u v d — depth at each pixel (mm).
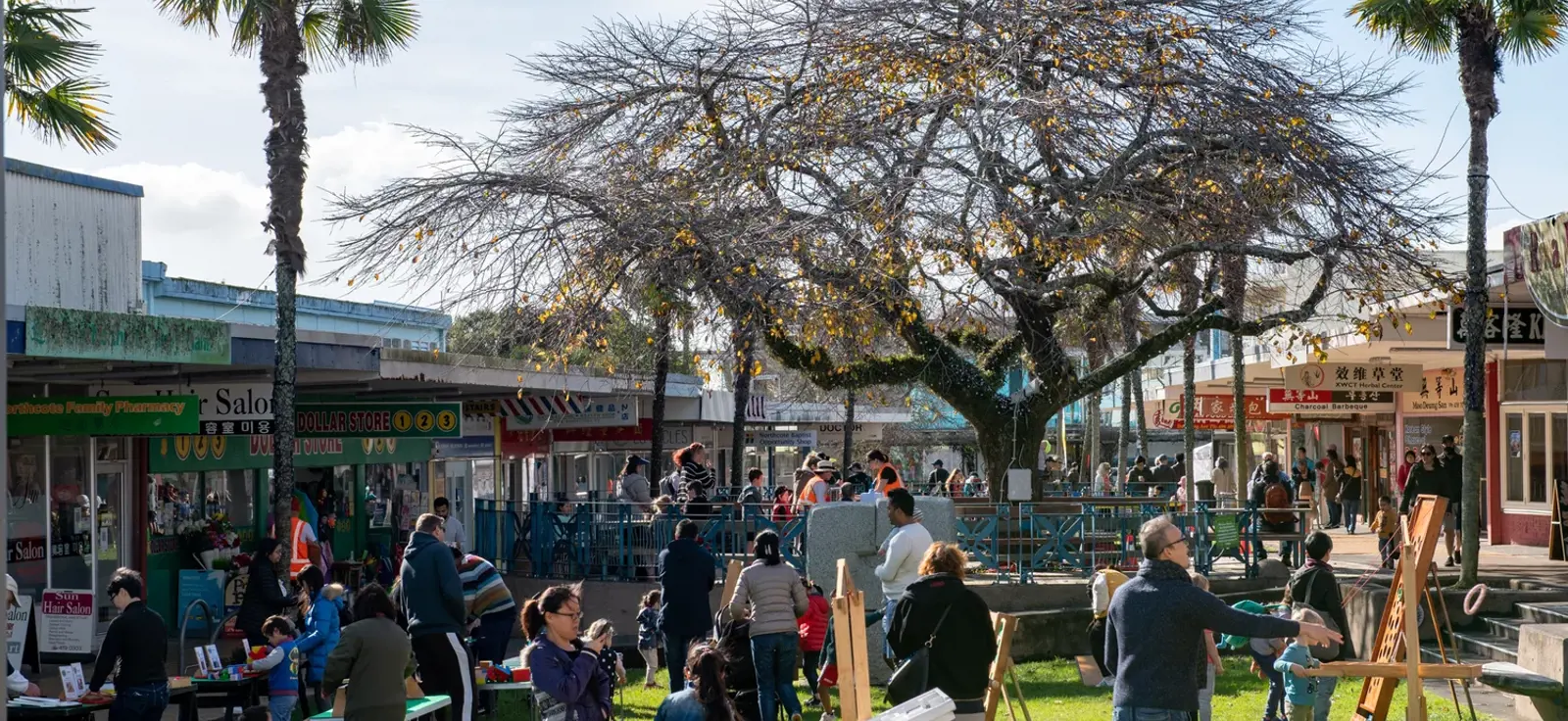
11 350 11547
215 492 21266
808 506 17750
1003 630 8898
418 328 36312
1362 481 36469
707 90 17609
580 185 16672
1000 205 15570
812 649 12273
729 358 16672
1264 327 17688
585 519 20406
